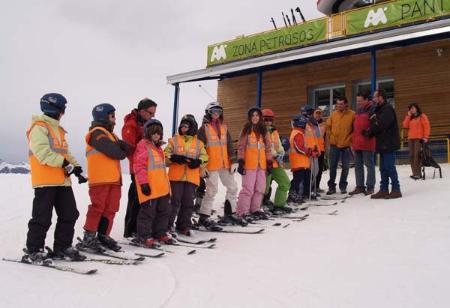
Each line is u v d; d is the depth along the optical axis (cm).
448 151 1128
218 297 298
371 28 1202
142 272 362
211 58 1548
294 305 285
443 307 282
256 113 639
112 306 276
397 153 1236
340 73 1416
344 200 734
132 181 520
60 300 283
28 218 648
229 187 616
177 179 538
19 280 327
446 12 1080
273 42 1398
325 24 1291
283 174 686
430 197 661
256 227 575
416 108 861
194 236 538
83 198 866
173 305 281
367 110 760
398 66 1297
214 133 602
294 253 428
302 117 752
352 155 825
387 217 571
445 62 1213
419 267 365
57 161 388
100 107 454
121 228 587
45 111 402
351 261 390
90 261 400
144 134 491
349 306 284
